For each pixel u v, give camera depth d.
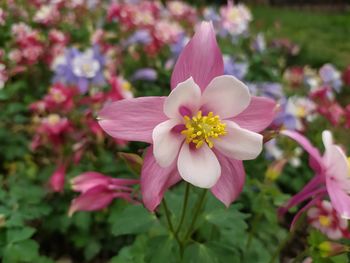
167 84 0.31
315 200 0.13
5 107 0.27
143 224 0.14
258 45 0.39
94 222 0.22
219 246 0.14
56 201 0.22
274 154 0.25
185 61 0.11
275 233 0.22
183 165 0.11
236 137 0.11
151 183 0.11
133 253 0.17
